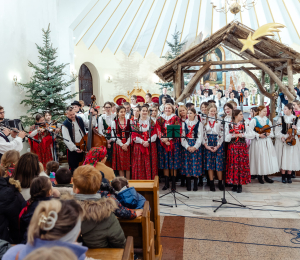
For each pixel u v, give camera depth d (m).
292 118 5.10
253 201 4.19
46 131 5.48
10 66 7.20
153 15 13.08
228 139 4.54
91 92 13.63
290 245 2.81
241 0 12.55
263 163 4.99
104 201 1.72
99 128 4.96
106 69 13.79
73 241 1.04
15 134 4.50
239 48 6.87
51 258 0.68
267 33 5.65
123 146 4.52
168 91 13.23
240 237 3.01
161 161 4.82
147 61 14.23
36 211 1.00
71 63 10.00
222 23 13.95
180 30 13.95
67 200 1.11
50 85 7.43
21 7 7.69
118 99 13.41
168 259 2.62
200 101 10.59
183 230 3.22
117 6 11.85
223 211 3.79
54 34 9.27
